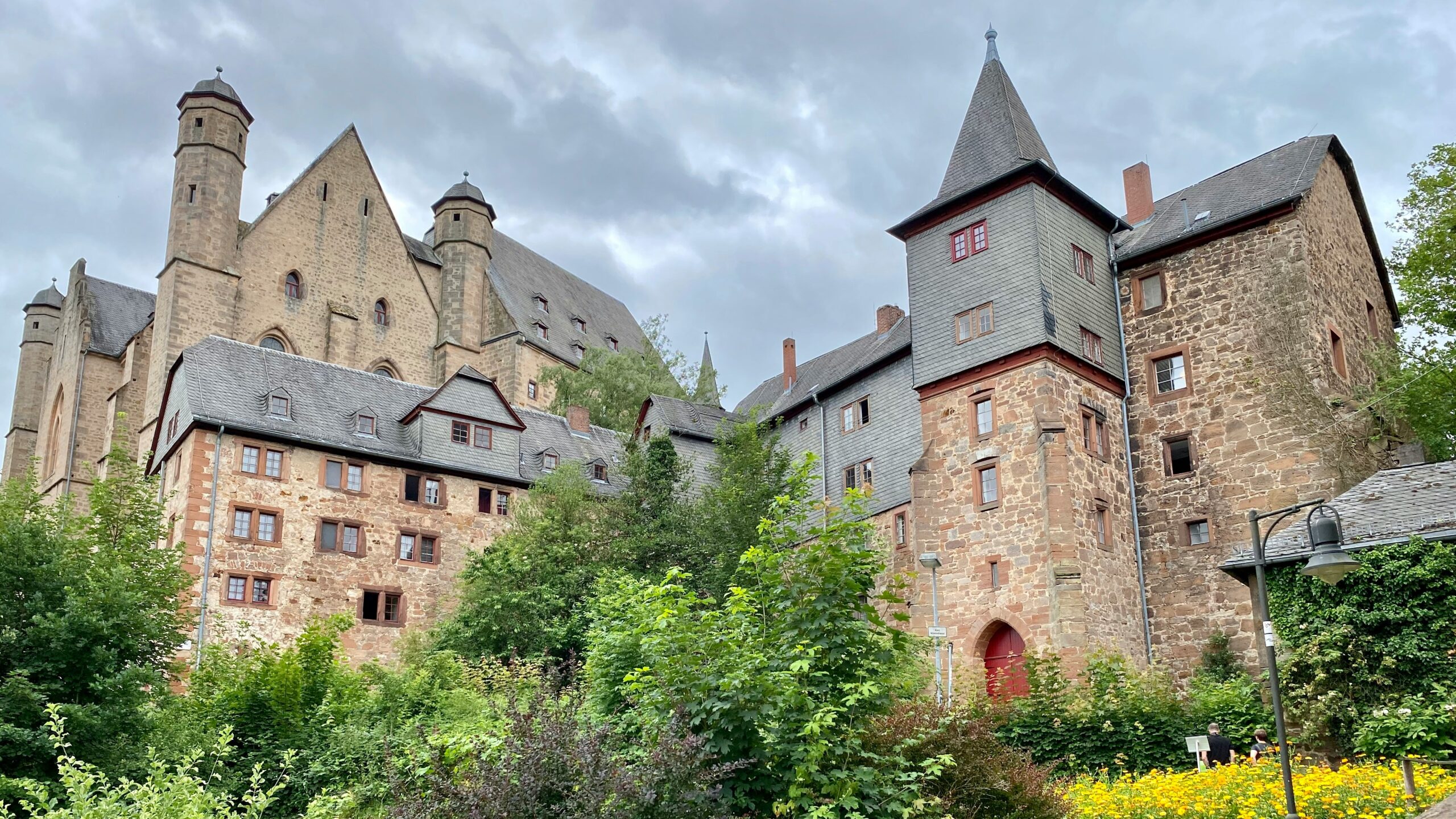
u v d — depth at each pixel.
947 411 31.33
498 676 26.77
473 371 41.44
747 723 10.86
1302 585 20.77
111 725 18.34
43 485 57.53
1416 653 18.95
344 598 35.91
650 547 34.38
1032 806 12.93
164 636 20.47
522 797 9.24
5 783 15.75
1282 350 28.62
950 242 32.53
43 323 66.81
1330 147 31.52
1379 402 28.27
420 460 38.56
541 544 34.06
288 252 51.47
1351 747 19.20
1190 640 28.55
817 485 37.94
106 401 55.28
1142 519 30.30
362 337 53.81
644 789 9.38
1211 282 30.47
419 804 9.59
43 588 19.41
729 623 12.63
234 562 34.03
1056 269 30.36
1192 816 13.98
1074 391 29.67
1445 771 15.40
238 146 50.31
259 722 20.97
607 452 47.22
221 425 34.78
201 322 47.44
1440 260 32.91
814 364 47.94
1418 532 19.83
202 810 12.56
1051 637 27.12
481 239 61.09
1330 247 30.89
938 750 12.74
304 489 36.09
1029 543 28.31
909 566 32.47
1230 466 28.92
